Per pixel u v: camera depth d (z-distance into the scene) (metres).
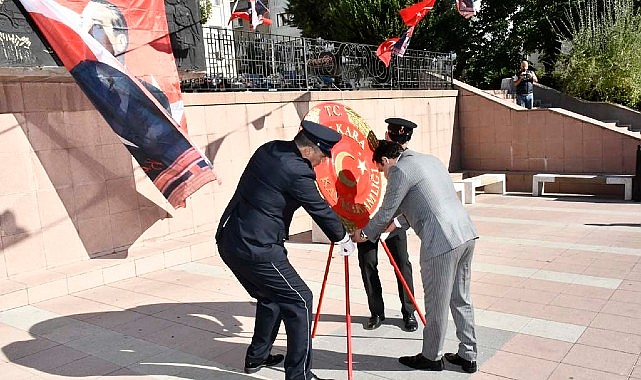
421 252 3.77
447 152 13.52
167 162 6.41
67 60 5.57
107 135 6.86
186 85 8.30
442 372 3.91
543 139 12.69
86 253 6.64
